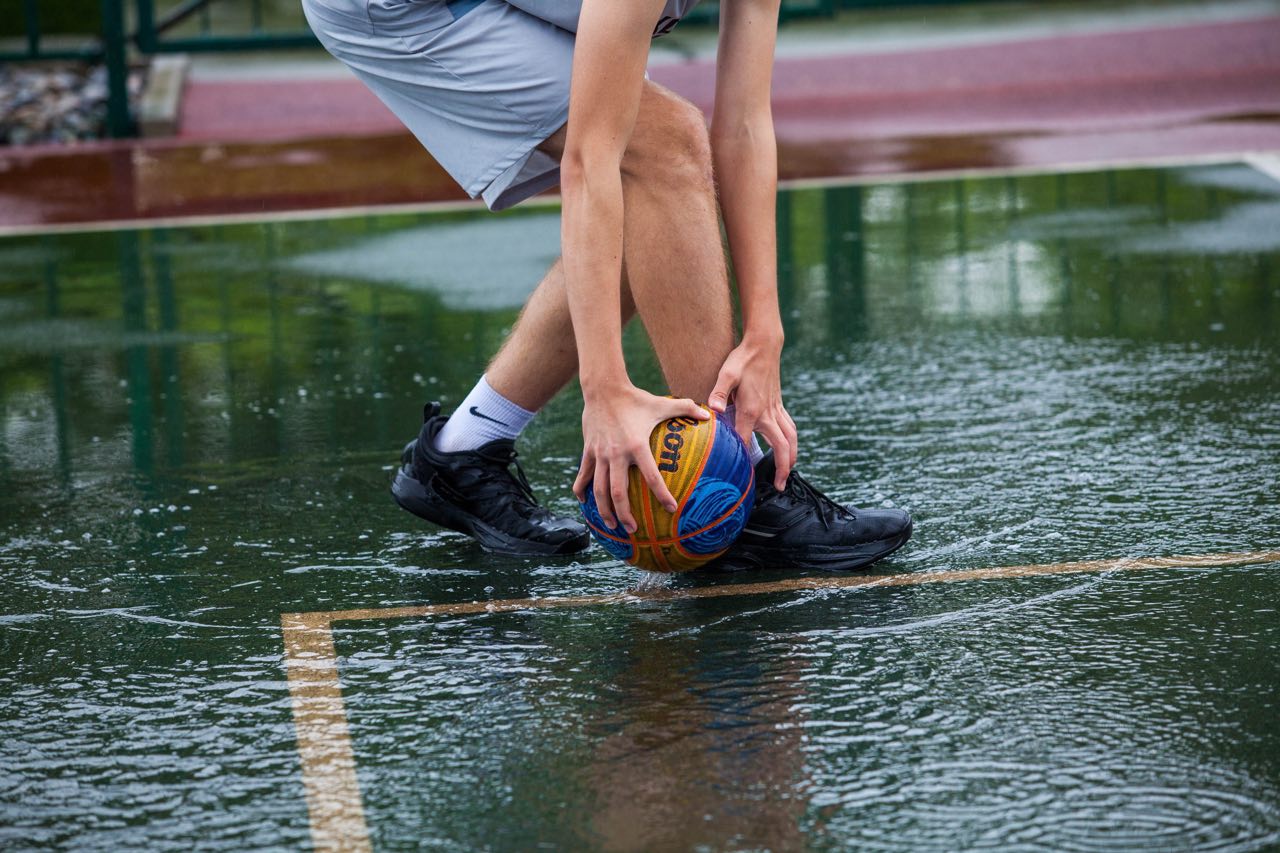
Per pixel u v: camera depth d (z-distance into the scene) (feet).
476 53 30.76
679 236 29.89
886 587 30.55
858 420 42.50
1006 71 121.70
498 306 59.36
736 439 30.07
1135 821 21.36
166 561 33.30
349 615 29.96
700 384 30.68
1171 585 29.91
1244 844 20.71
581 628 28.99
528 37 30.68
